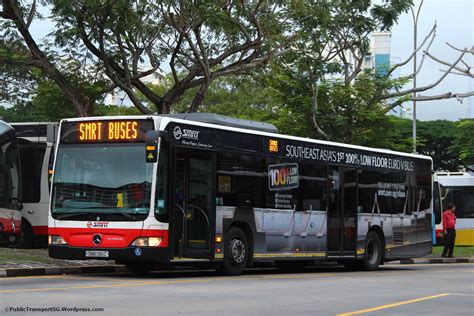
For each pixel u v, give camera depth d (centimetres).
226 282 1745
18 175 2347
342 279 1967
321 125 3666
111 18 2578
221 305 1250
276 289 1584
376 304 1327
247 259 2061
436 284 1827
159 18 2738
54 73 2727
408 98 3894
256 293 1477
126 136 1842
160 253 1788
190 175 1894
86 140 1880
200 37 2667
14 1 2597
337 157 2408
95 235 1817
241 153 2053
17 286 1534
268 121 3791
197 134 1922
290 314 1153
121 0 2511
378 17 3619
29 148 2670
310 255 2269
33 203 2652
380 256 2572
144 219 1783
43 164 2662
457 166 7444
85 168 1866
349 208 2442
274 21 2802
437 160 7462
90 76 2892
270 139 2156
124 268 2180
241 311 1176
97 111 4097
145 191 1795
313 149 2317
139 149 1827
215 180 1962
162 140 1812
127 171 1823
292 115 3700
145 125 1834
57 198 1877
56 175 1891
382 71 3969
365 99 3697
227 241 1994
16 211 2322
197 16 2581
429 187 2841
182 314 1118
